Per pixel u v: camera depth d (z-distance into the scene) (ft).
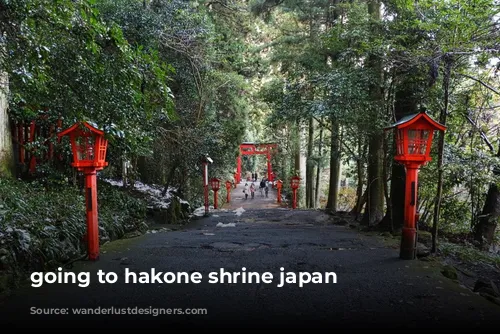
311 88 31.96
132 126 14.39
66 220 18.53
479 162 21.34
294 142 61.57
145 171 47.67
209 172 50.03
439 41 18.48
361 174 35.83
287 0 41.81
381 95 25.93
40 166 24.50
